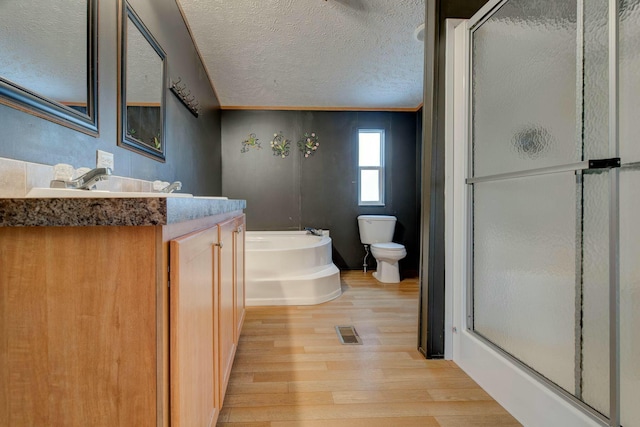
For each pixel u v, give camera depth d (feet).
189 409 2.44
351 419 4.31
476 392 4.96
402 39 9.02
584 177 3.67
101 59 4.33
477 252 5.51
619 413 3.31
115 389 2.02
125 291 1.99
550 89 4.13
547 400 3.91
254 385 5.09
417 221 13.57
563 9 3.92
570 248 3.85
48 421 2.00
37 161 3.24
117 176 4.71
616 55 3.27
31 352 1.97
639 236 3.27
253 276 9.41
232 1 7.57
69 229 1.96
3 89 2.80
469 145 5.57
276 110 13.30
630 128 3.27
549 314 4.13
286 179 13.37
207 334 3.10
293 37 8.93
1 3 2.84
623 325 3.33
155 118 6.21
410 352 6.27
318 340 6.81
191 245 2.48
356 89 11.91
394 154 13.64
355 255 13.61
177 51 7.53
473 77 5.51
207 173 10.71
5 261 1.94
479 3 5.75
